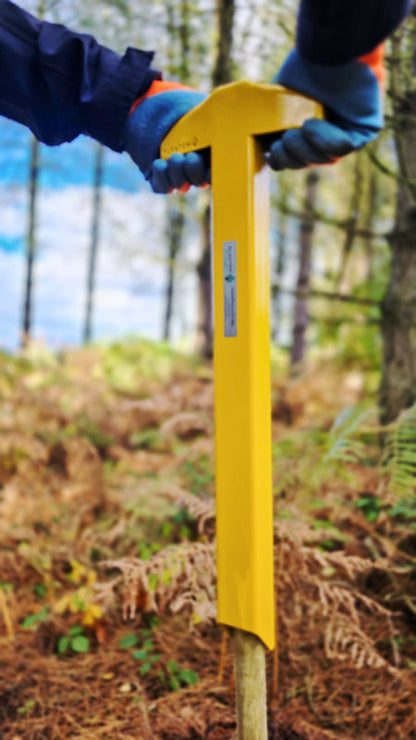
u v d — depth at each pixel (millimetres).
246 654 1214
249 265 1122
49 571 2492
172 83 1246
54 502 2895
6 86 1242
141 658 1955
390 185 4230
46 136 1313
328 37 931
